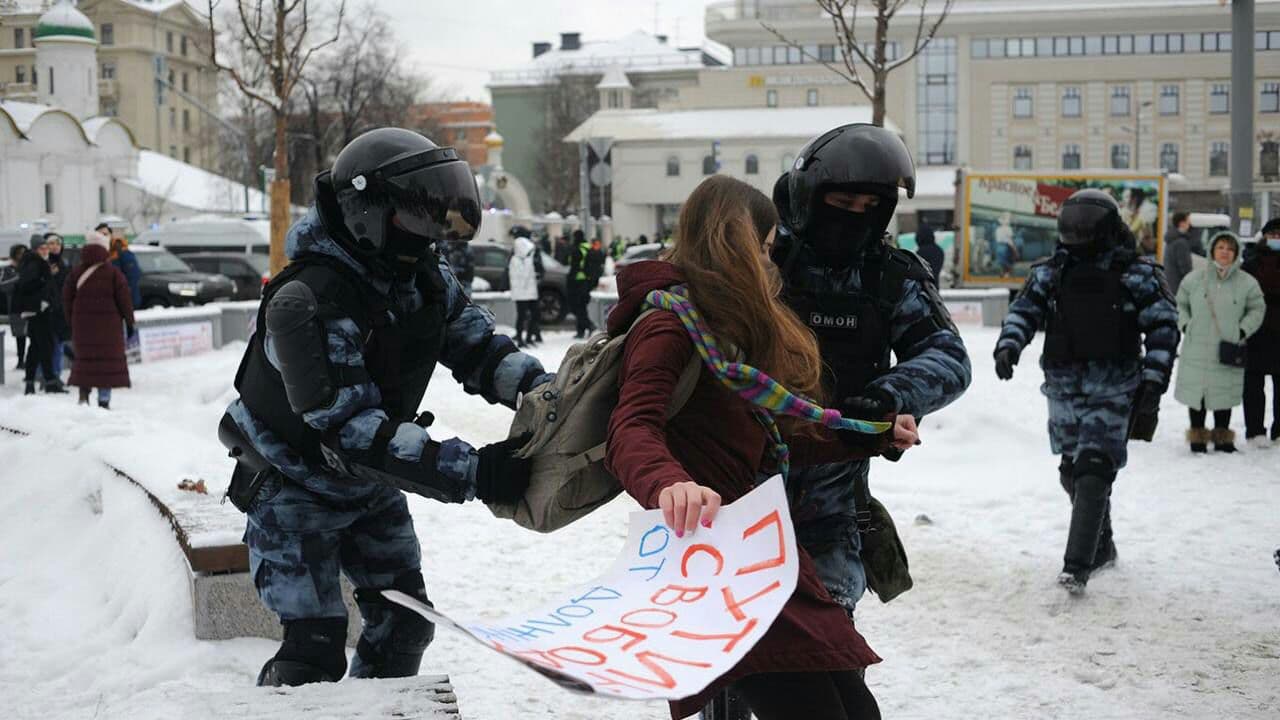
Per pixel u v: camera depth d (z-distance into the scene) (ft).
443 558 24.44
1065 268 22.63
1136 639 19.53
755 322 9.89
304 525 12.48
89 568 21.83
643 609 8.48
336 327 11.58
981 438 34.91
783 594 8.26
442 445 11.14
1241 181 56.13
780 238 13.50
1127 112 295.07
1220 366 37.42
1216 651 18.88
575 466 10.66
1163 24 291.17
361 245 11.78
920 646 19.31
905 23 293.64
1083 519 21.83
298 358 11.45
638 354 9.62
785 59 305.32
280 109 68.64
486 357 12.96
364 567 13.05
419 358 12.25
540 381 12.78
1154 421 22.53
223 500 20.88
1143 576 23.38
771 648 9.16
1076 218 22.22
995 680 17.65
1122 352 22.30
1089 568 21.74
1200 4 289.94
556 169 337.31
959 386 12.82
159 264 110.73
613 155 289.12
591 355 10.69
